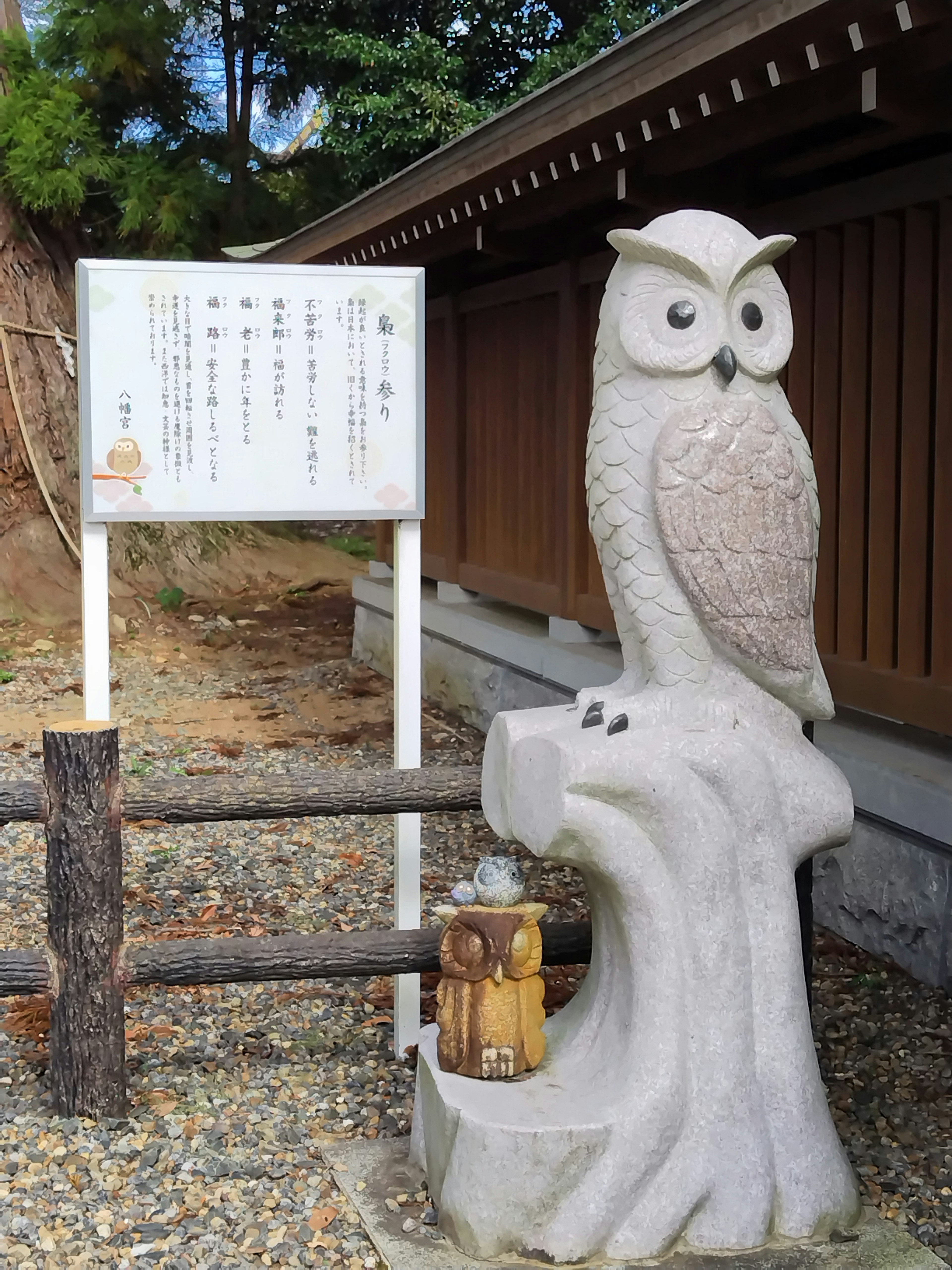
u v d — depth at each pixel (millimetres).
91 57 12695
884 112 3416
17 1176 2812
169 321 3266
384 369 3393
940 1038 3496
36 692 8109
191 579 11438
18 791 2996
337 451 3387
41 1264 2506
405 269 3381
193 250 13102
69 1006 3029
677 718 2607
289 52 14852
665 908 2541
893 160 4336
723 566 2521
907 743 4242
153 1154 2898
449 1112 2574
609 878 2566
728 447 2547
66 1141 2953
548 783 2605
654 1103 2484
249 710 7828
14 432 10516
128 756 6602
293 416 3357
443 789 3262
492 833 5520
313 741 7070
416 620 3492
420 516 3449
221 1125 3035
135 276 3234
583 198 5012
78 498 10961
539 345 6715
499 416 7262
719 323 2568
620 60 3896
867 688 4324
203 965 3107
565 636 6402
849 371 4371
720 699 2629
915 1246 2516
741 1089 2512
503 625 7086
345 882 4828
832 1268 2436
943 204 3891
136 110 13836
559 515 6398
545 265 6695
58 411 11000
